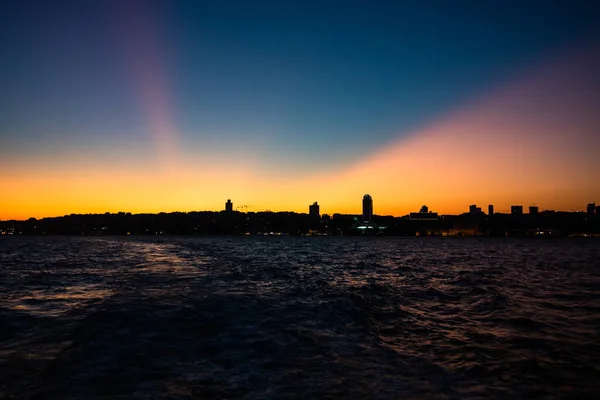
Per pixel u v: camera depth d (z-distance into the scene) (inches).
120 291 753.0
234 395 274.5
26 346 384.8
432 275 1239.5
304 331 460.1
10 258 2116.1
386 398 275.7
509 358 374.3
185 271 1189.7
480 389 297.6
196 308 574.9
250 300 660.1
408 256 2527.1
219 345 396.2
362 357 367.9
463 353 388.8
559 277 1208.8
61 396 268.8
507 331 483.8
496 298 743.1
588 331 485.7
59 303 640.4
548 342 433.1
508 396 285.9
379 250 3592.5
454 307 648.4
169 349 378.3
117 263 1604.3
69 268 1375.5
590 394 293.3
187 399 266.4
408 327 500.1
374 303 665.6
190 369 325.1
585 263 1929.1
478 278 1149.7
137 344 391.9
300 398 272.2
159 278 988.6
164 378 303.6
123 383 292.2
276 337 430.6
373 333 460.4
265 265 1524.4
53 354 358.6
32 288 842.2
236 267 1373.0
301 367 335.9
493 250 3836.1
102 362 337.7
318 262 1815.9
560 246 5383.9
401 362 356.2
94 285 878.4
